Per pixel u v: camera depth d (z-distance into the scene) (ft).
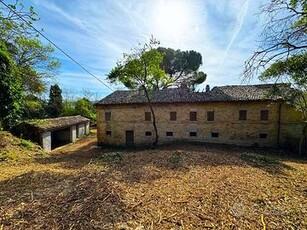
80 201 14.21
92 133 101.30
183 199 15.70
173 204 14.78
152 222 12.27
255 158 33.12
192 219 12.78
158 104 60.49
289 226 12.12
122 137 64.34
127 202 14.39
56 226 11.52
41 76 56.75
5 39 37.83
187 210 13.92
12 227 11.42
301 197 16.79
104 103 64.49
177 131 59.67
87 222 11.87
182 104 58.95
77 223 11.78
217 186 18.92
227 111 55.72
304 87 41.16
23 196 15.29
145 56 49.03
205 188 18.31
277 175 24.21
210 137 57.31
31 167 28.73
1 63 33.47
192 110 58.34
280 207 14.65
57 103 111.14
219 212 13.71
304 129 46.75
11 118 37.93
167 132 60.44
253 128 54.08
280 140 52.49
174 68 104.42
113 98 67.67
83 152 56.49
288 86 44.24
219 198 15.99
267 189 18.57
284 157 42.83
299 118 50.96
